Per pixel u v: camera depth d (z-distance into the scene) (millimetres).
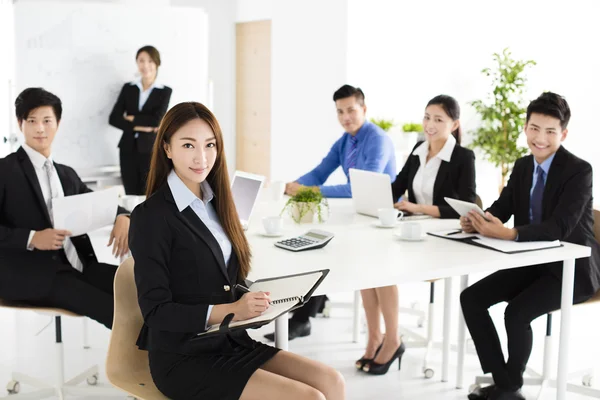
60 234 2518
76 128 5328
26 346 3434
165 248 1801
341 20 5957
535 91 5969
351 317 4008
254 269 2164
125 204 3254
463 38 6312
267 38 7320
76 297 2531
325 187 3803
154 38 5504
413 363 3291
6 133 5055
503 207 2988
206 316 1724
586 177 2645
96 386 2863
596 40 5457
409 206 3197
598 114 5477
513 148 5973
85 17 5258
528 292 2666
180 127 1821
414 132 5945
